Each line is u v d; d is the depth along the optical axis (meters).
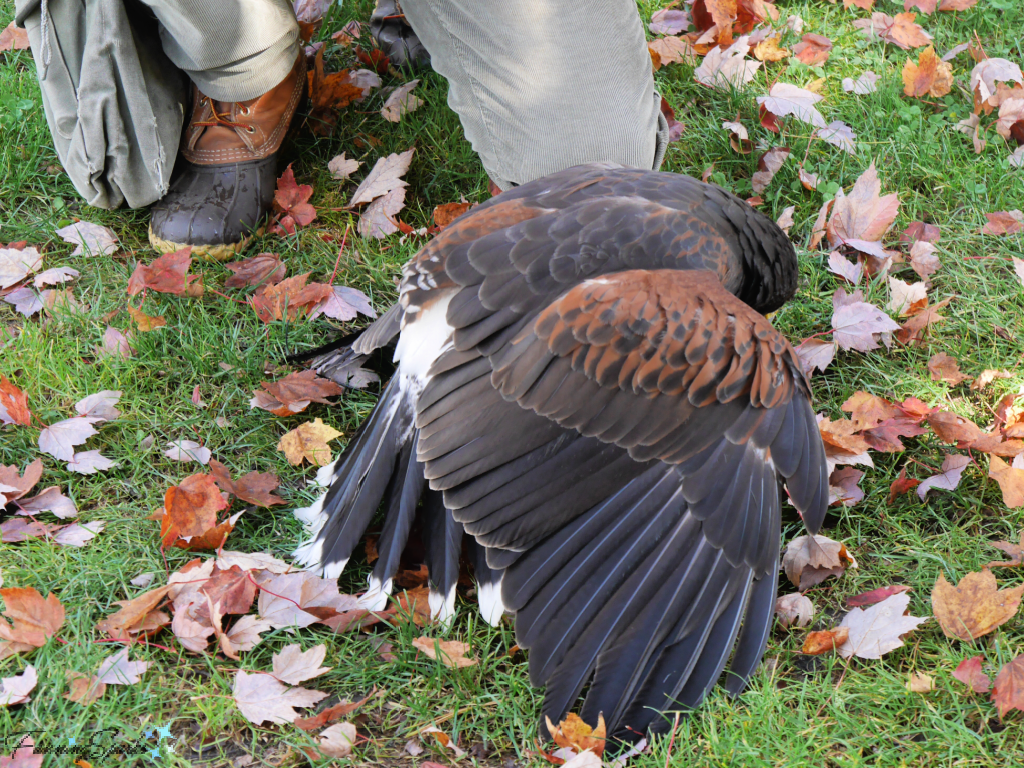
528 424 2.43
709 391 2.40
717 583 2.38
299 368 3.45
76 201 4.09
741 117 4.52
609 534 2.40
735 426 2.43
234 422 3.27
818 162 4.29
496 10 3.47
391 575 2.59
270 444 3.21
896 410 3.21
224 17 3.51
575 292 2.42
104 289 3.70
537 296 2.53
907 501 3.03
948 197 4.14
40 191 4.10
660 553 2.38
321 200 4.16
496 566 2.45
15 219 3.97
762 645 2.38
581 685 2.31
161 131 3.72
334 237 4.00
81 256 3.83
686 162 4.34
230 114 3.80
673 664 2.32
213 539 2.81
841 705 2.42
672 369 2.39
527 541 2.43
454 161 4.29
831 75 4.73
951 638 2.57
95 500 2.99
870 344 3.47
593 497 2.42
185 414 3.28
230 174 3.85
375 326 3.13
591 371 2.40
